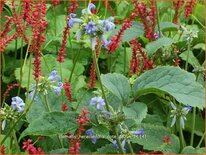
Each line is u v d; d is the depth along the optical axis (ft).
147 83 2.91
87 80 4.79
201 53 5.21
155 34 3.94
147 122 3.65
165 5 5.10
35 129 2.83
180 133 3.46
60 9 5.58
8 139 3.51
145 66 3.85
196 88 2.81
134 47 3.92
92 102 2.83
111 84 2.90
